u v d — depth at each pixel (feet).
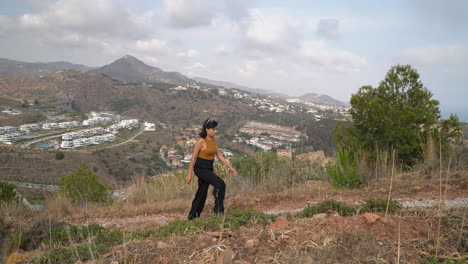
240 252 7.18
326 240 7.00
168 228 11.99
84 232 11.96
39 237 11.84
